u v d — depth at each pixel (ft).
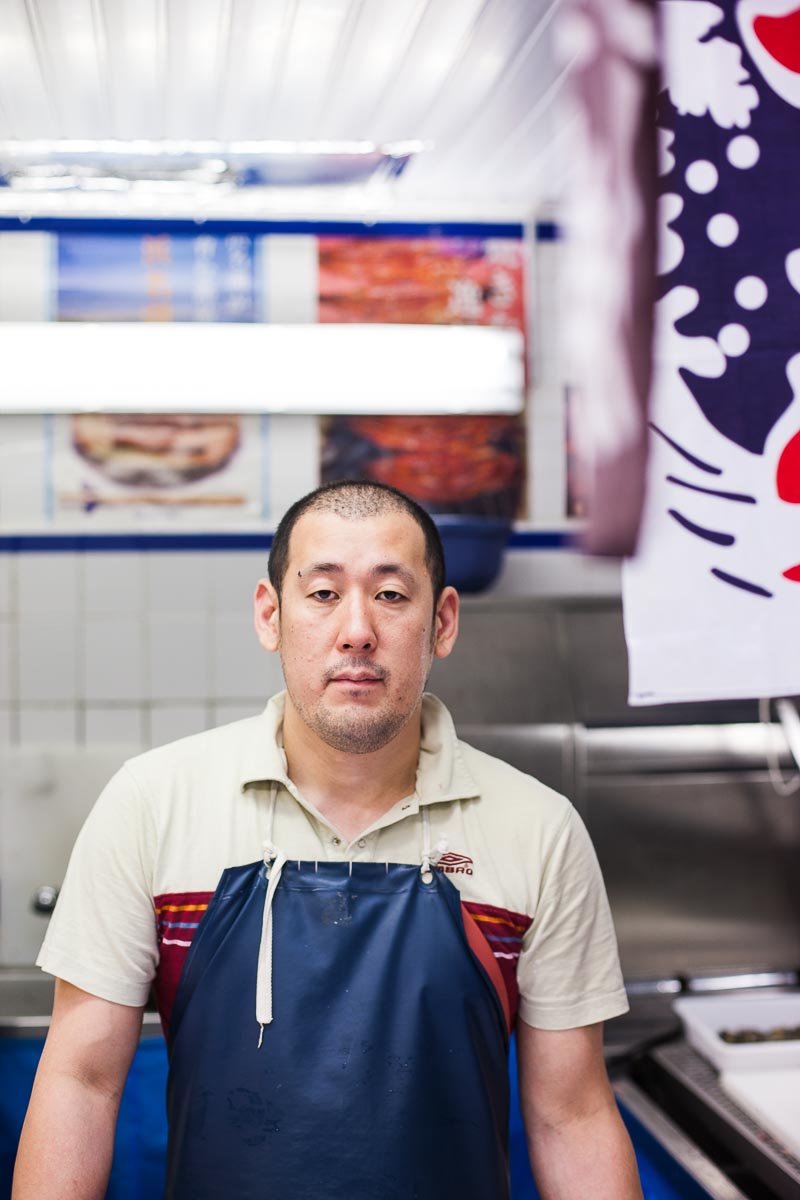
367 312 10.79
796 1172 5.58
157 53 6.79
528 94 7.49
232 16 6.35
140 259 10.52
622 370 5.04
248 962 4.33
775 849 9.66
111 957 4.31
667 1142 6.40
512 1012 4.57
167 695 10.64
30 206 10.21
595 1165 4.42
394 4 6.25
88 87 7.23
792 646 5.01
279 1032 4.25
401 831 4.57
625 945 9.41
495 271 10.91
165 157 8.46
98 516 10.58
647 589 5.00
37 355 10.27
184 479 10.64
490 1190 4.36
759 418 5.06
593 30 5.05
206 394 10.49
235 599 10.72
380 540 4.25
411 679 4.29
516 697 9.75
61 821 10.26
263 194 9.66
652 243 5.06
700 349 5.05
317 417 10.79
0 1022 7.95
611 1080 7.56
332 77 7.18
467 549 9.82
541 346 10.96
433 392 10.73
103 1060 4.26
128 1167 7.51
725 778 9.67
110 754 10.44
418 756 4.75
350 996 4.28
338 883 4.41
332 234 10.75
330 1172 4.17
